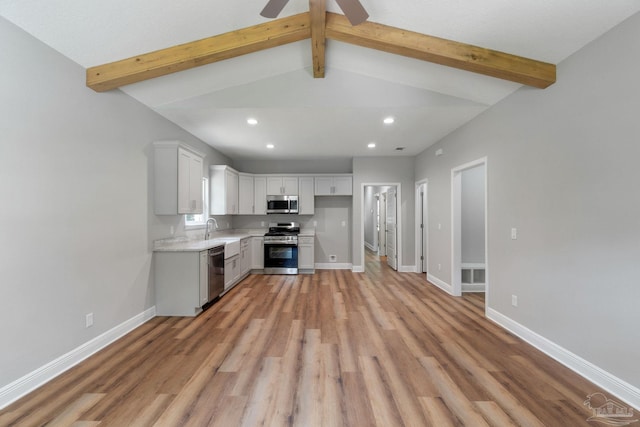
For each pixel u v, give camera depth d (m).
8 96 1.90
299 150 5.60
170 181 3.53
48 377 2.15
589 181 2.16
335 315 3.54
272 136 4.62
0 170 1.86
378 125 4.08
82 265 2.47
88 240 2.53
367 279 5.49
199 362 2.42
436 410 1.84
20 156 1.97
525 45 2.39
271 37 2.62
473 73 2.93
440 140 4.82
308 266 6.04
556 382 2.14
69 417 1.76
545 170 2.59
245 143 5.05
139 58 2.58
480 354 2.56
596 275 2.11
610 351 2.01
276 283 5.15
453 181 4.39
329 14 2.57
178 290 3.50
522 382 2.14
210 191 5.21
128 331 3.03
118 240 2.90
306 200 6.28
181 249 3.47
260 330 3.08
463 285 4.66
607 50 2.03
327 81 3.46
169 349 2.65
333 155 6.06
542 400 1.93
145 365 2.37
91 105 2.58
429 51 2.57
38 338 2.09
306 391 2.03
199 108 3.46
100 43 2.34
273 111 3.56
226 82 3.37
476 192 4.82
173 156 3.52
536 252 2.70
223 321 3.34
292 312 3.64
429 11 2.30
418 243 6.15
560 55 2.37
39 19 1.97
